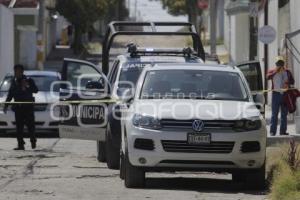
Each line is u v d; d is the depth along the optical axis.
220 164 31.36
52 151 48.34
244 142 31.31
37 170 38.56
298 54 65.31
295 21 67.88
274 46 78.69
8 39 103.56
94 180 35.00
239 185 34.47
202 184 34.66
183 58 43.03
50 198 29.53
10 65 106.31
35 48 128.88
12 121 57.00
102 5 167.75
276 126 52.34
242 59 126.31
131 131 31.70
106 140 39.59
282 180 29.83
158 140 31.03
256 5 71.69
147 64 39.75
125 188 32.38
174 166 31.38
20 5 113.94
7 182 34.06
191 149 31.03
